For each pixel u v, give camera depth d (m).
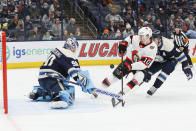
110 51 11.46
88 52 11.25
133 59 5.91
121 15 12.98
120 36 12.15
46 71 5.54
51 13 11.65
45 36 11.38
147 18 12.70
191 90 7.23
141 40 5.69
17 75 9.25
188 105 5.84
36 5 11.73
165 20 12.30
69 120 4.80
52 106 5.33
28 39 11.28
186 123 4.74
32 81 8.30
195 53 12.02
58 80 5.52
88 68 10.62
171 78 8.74
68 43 5.53
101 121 4.79
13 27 11.23
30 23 11.35
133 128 4.48
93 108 5.48
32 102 5.84
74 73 5.36
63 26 11.82
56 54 5.53
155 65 6.40
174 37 8.24
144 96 6.55
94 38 12.05
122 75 5.71
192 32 12.13
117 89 7.25
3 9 11.51
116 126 4.56
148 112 5.33
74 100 5.89
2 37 4.92
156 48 5.78
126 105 5.77
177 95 6.69
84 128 4.46
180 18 12.88
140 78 5.79
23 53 10.56
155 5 13.34
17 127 4.47
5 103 5.07
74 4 12.88
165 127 4.54
